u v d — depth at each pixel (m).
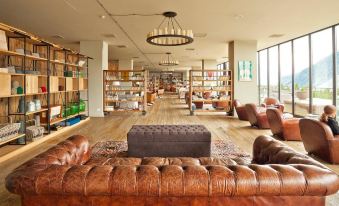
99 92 9.82
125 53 13.77
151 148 4.50
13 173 1.79
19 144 5.09
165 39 6.33
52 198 1.75
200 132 4.55
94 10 5.86
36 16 6.32
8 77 4.62
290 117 6.34
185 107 13.49
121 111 10.60
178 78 33.72
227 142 5.74
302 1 5.32
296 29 7.77
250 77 9.77
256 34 8.49
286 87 10.08
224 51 12.73
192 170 1.77
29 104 5.57
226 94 10.57
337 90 7.34
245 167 1.82
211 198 1.73
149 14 6.14
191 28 7.57
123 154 4.81
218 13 6.09
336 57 7.32
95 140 5.97
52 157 2.28
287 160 2.24
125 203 1.75
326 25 7.29
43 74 6.30
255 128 7.46
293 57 9.52
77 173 1.72
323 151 4.25
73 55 8.65
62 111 7.19
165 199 1.74
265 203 1.74
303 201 1.75
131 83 11.64
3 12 5.98
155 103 15.87
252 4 5.49
